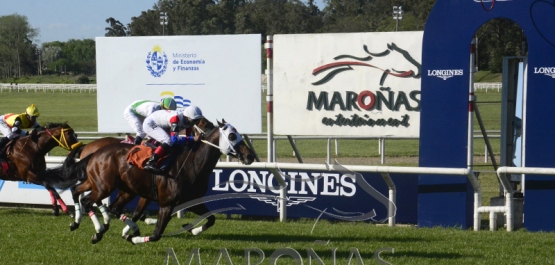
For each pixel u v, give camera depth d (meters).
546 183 21.80
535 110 21.97
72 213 24.94
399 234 21.27
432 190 23.14
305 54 27.69
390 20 157.50
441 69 23.20
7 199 27.83
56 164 27.83
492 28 108.44
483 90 104.00
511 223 21.88
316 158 43.78
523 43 24.72
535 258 17.52
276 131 28.31
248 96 29.94
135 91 31.48
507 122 24.56
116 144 20.11
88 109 91.31
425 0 146.75
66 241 20.25
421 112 23.56
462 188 22.83
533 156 22.05
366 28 186.75
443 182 23.02
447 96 23.19
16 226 22.89
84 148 23.92
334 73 27.41
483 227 23.09
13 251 18.72
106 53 31.59
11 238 20.66
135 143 21.75
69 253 18.50
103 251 18.84
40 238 20.69
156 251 18.92
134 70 31.41
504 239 20.19
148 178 18.81
